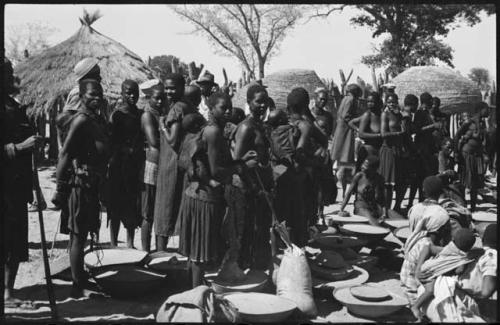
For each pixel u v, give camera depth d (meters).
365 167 7.52
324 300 5.07
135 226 6.30
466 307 4.33
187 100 5.78
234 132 5.32
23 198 4.75
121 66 12.20
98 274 5.17
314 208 5.87
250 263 5.32
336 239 6.11
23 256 4.78
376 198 7.60
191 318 4.02
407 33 16.69
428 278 4.50
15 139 4.67
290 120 5.58
